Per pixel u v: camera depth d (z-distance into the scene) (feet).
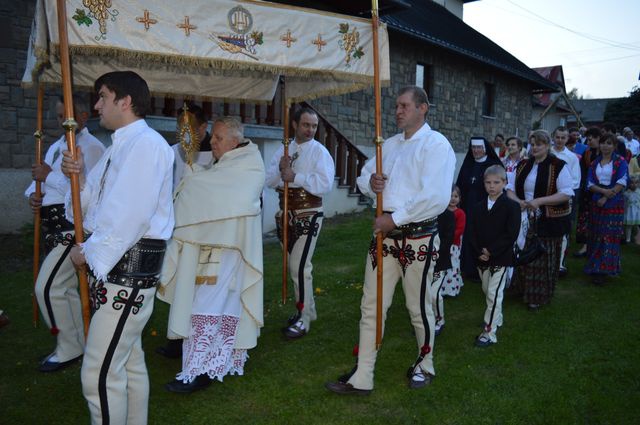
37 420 9.36
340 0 13.60
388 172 10.26
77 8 7.68
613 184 17.99
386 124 39.27
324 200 30.12
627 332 13.84
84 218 8.10
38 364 11.50
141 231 7.12
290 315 15.02
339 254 22.22
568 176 15.64
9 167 23.39
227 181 10.25
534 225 15.81
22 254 21.17
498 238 12.77
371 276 10.21
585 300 16.78
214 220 10.02
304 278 13.15
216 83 14.69
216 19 8.98
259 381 11.00
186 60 8.76
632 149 40.34
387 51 10.93
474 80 49.49
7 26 22.84
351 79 10.90
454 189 16.17
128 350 7.55
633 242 25.91
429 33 42.06
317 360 12.06
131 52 8.22
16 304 15.40
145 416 8.32
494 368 11.71
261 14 9.45
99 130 22.26
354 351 10.98
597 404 10.10
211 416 9.61
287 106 13.96
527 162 16.65
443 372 11.44
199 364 10.34
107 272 6.93
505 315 15.31
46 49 7.86
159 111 22.77
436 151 9.57
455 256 16.49
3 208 23.41
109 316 7.29
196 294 10.44
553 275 15.78
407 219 9.46
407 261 9.93
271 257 21.68
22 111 23.52
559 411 9.80
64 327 11.05
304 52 9.93
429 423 9.43
